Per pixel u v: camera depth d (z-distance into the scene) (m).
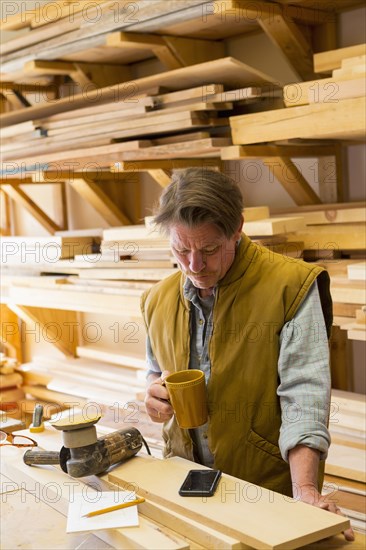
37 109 3.48
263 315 1.87
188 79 2.87
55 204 4.29
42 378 3.86
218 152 2.79
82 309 3.26
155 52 3.18
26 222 4.59
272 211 2.87
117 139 3.03
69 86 3.95
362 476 2.43
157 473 1.78
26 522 1.64
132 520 1.57
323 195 2.94
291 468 1.71
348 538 1.52
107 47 3.22
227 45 3.25
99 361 4.01
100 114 3.05
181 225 1.75
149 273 2.97
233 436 1.91
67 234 3.59
